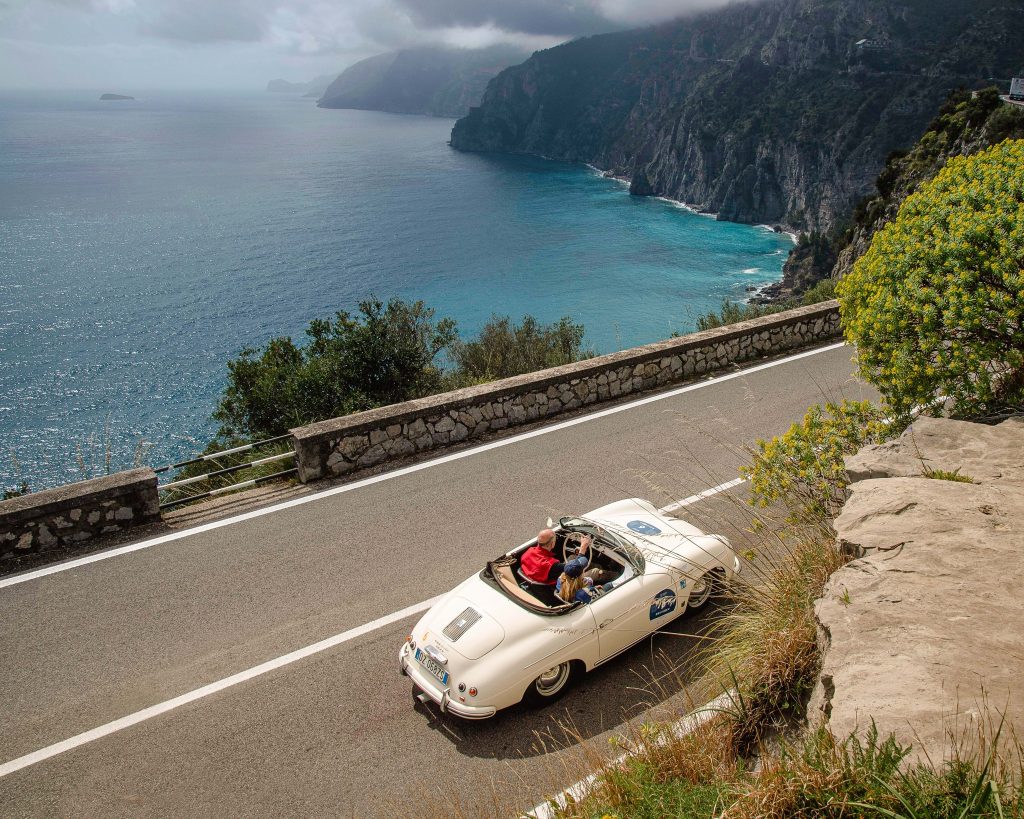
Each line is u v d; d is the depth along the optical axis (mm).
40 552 9125
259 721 6348
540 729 6066
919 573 4375
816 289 28641
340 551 8984
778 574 5906
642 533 7496
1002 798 2709
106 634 7574
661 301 155000
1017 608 3971
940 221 7316
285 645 7316
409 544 9086
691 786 4195
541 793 5344
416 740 6055
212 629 7598
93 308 169625
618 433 12250
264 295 178375
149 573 8633
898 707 3404
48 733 6309
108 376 127500
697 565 6590
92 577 8578
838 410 7383
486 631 6078
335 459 11039
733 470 10656
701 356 15062
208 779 5770
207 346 143000
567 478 10688
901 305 7090
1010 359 6430
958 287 6684
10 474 92562
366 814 5371
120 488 9438
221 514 10016
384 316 16641
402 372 16062
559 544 7258
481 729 6133
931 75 199500
